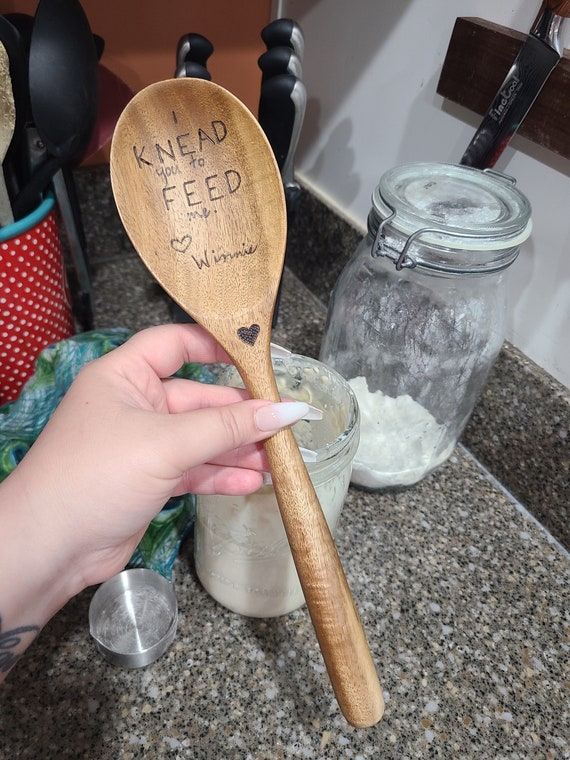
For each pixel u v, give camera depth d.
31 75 0.41
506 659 0.40
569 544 0.47
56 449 0.27
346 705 0.26
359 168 0.61
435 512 0.50
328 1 0.59
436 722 0.37
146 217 0.30
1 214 0.44
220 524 0.36
